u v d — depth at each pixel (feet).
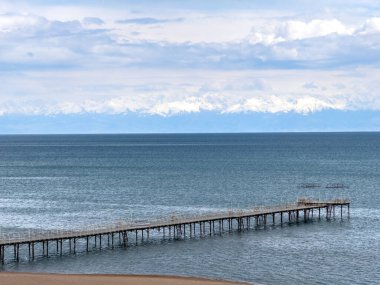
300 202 415.03
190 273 261.03
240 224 364.58
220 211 438.81
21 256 294.46
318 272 262.47
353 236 346.13
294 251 304.09
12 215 429.79
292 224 386.93
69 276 229.86
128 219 401.70
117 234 350.64
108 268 269.44
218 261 282.56
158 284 218.59
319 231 361.71
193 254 296.92
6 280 221.05
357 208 464.24
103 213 438.40
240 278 253.03
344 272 262.67
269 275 257.55
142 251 304.09
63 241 330.75
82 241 331.16
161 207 471.21
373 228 372.99
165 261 282.77
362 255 295.69
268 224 387.14
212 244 321.32
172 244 321.52
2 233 346.54
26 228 372.38
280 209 387.75
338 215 427.33
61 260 285.43
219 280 239.09
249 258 288.51
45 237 294.05
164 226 330.54
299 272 262.47
